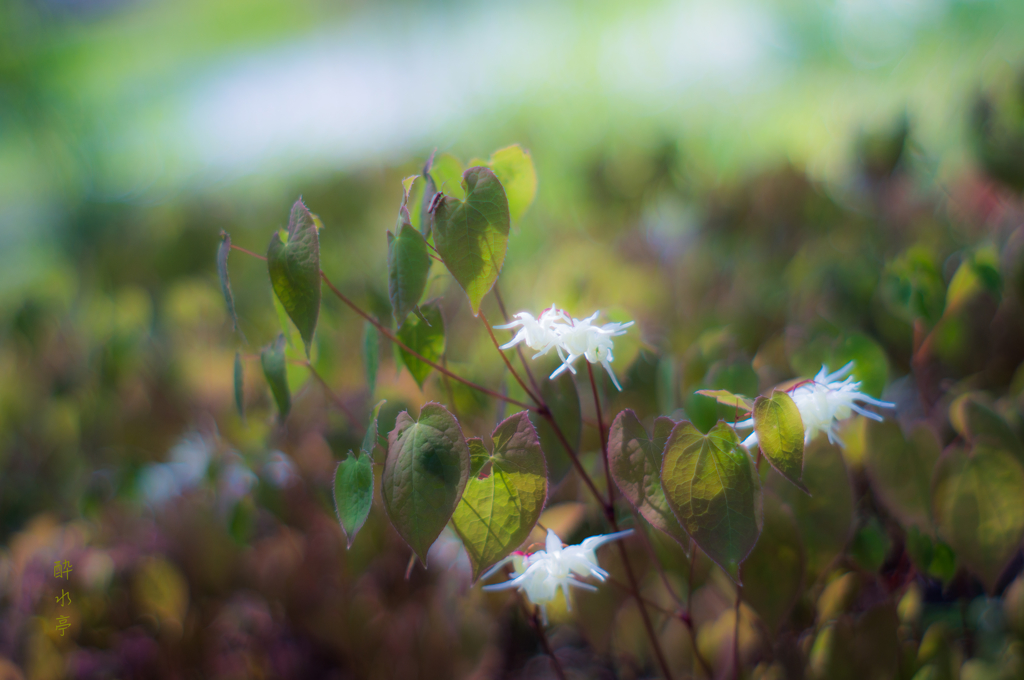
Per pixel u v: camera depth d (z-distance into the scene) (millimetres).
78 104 2150
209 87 3422
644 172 902
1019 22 1637
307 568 545
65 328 865
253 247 956
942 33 1812
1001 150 685
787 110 1796
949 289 512
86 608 524
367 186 970
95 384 719
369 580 547
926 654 458
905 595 479
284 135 2531
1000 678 468
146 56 4082
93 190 1863
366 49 3295
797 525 418
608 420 492
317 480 526
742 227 823
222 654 554
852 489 428
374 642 530
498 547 374
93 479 640
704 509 370
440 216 373
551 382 444
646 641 504
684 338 664
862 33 2074
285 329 432
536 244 1048
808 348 499
